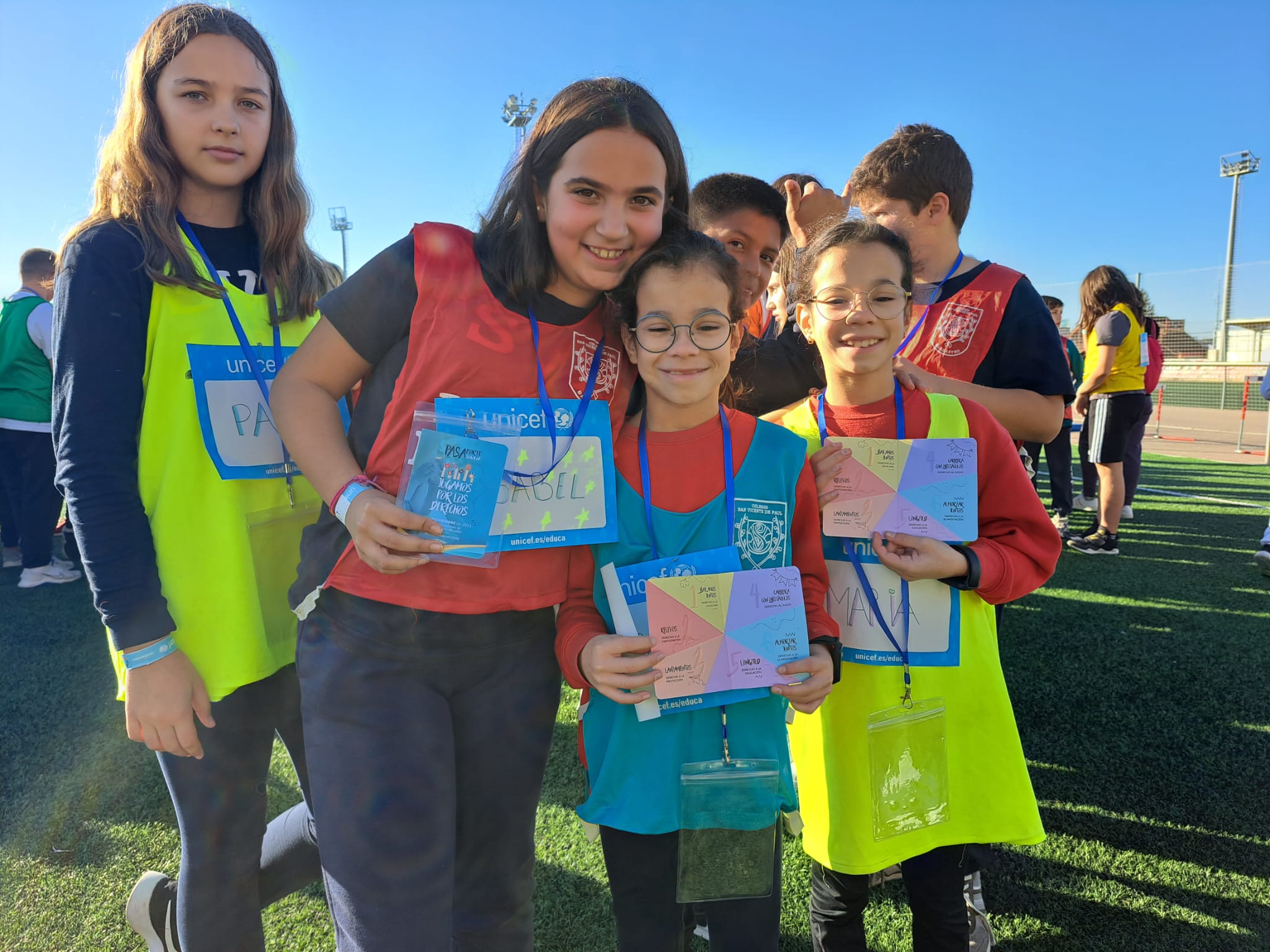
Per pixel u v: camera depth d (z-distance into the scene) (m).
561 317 1.22
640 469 1.31
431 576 1.15
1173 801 2.33
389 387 1.18
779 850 1.29
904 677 1.45
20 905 1.93
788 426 1.59
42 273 4.61
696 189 1.92
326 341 1.17
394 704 1.16
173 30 1.24
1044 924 1.85
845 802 1.46
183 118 1.24
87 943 1.80
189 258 1.27
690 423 1.32
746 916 1.28
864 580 1.46
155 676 1.18
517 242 1.16
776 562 1.31
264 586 1.35
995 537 1.52
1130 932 1.82
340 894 1.13
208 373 1.27
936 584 1.46
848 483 1.45
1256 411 20.03
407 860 1.14
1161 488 8.52
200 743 1.26
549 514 1.20
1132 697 3.04
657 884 1.29
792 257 1.95
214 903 1.34
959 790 1.47
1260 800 2.32
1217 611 4.09
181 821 1.33
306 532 1.24
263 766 1.40
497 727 1.27
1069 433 6.07
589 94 1.15
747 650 1.23
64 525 5.55
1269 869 2.02
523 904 1.39
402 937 1.12
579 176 1.12
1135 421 5.26
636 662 1.18
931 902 1.47
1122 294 5.21
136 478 1.20
